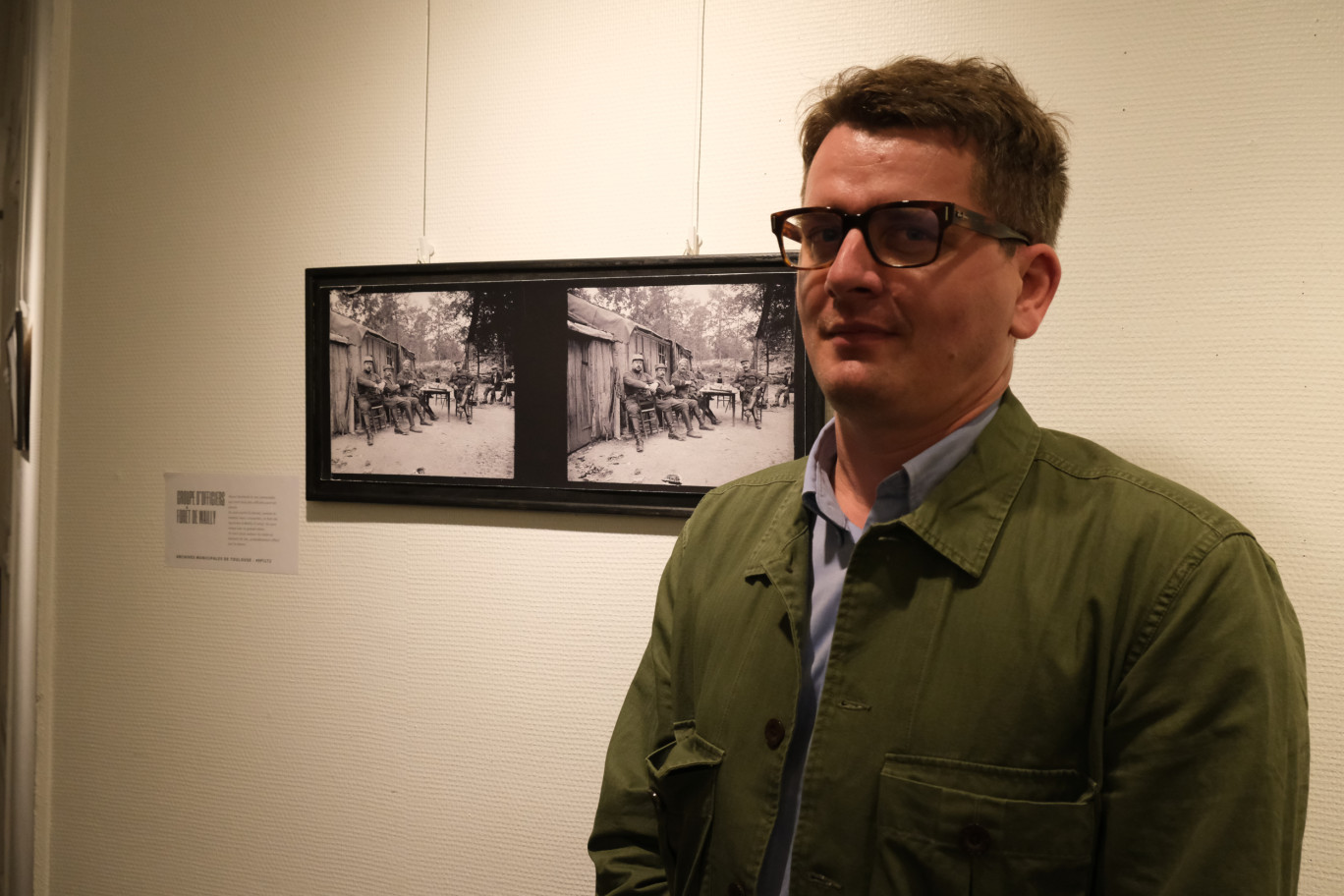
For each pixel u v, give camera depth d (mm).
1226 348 1087
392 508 1426
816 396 1214
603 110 1320
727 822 774
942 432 761
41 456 1627
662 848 854
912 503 755
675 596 956
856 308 701
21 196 1646
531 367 1332
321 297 1425
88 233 1605
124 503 1586
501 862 1370
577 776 1336
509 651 1367
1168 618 634
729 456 1250
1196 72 1097
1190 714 608
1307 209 1060
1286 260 1067
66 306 1622
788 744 755
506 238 1364
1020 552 708
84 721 1610
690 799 818
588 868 1331
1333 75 1050
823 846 707
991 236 703
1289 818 597
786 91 1242
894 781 679
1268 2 1070
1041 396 1152
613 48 1317
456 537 1393
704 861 799
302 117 1475
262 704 1500
